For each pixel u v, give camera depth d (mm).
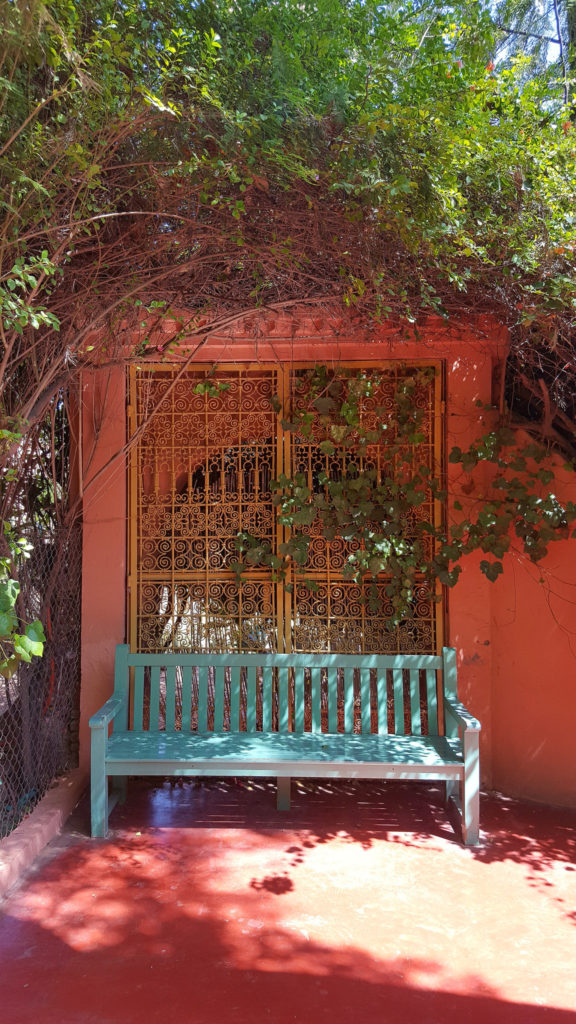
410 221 2914
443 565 4297
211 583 4562
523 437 4309
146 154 2830
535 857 3551
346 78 2842
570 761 4145
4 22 2150
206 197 2967
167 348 3895
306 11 2818
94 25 2518
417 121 2785
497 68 3439
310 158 2883
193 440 4562
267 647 4547
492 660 4402
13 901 3074
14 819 3689
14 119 2438
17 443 3137
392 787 4469
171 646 4535
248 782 4516
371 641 4523
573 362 3896
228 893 3164
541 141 3172
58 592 4332
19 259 2529
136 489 4551
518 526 4129
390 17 2799
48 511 4273
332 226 3254
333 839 3738
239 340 4387
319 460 4555
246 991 2516
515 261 3352
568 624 4137
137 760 3707
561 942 2826
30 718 3994
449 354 4434
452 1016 2406
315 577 4539
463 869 3424
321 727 4395
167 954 2719
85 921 2930
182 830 3820
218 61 2658
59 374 3508
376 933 2871
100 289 3422
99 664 4453
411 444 4473
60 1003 2449
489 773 4402
